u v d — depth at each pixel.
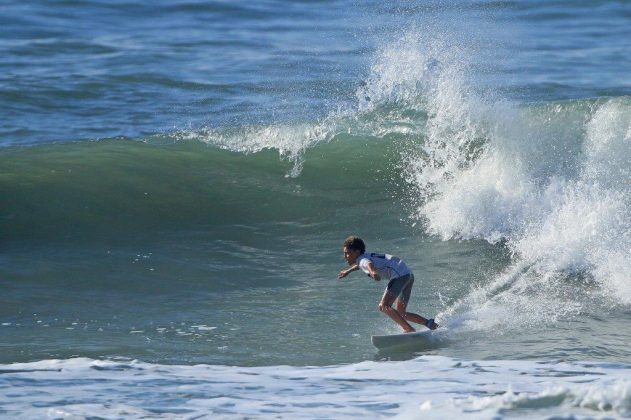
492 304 43.03
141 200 55.84
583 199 52.91
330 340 38.22
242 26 113.56
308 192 59.22
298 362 35.25
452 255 50.78
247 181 59.94
